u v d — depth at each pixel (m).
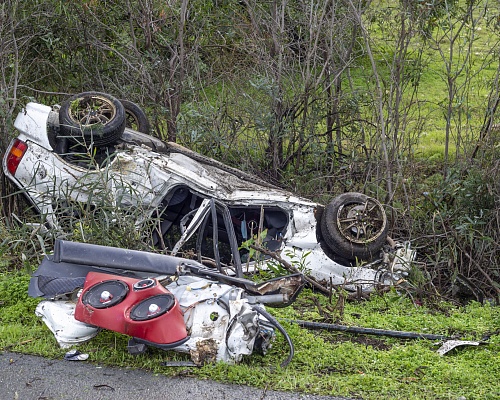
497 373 5.36
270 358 5.36
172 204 7.58
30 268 6.28
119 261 5.55
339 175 9.82
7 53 9.32
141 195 7.23
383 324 6.46
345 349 5.69
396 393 4.87
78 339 5.35
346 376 5.12
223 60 10.82
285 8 10.26
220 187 7.50
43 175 7.28
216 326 5.10
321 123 10.26
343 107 9.88
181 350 5.05
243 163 10.00
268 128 9.82
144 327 4.91
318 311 6.65
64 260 5.54
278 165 10.12
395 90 9.66
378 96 9.38
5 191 8.36
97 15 10.80
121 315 4.98
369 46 10.09
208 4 10.84
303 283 6.01
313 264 7.41
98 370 5.00
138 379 4.86
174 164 7.48
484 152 9.09
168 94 10.14
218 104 10.16
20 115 7.51
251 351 5.13
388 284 7.50
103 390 4.68
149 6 10.48
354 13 9.46
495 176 8.59
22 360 5.16
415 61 9.73
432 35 9.81
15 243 7.13
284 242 7.43
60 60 10.86
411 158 9.73
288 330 5.85
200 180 7.39
